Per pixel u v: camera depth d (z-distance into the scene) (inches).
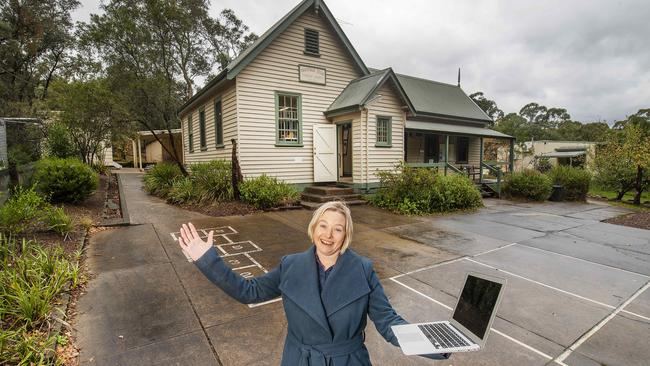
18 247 185.3
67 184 310.5
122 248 213.6
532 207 467.5
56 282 140.9
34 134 506.0
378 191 419.2
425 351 51.4
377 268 195.3
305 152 451.8
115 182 579.8
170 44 609.3
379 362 106.3
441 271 191.8
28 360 97.7
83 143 525.3
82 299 143.4
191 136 641.0
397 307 145.1
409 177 394.0
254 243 236.7
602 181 645.3
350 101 427.2
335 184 470.6
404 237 270.8
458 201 410.0
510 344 118.4
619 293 165.6
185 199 380.5
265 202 355.6
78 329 119.8
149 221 291.0
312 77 453.1
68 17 767.7
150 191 462.3
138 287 156.6
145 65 556.1
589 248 248.7
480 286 59.3
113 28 520.1
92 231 251.4
